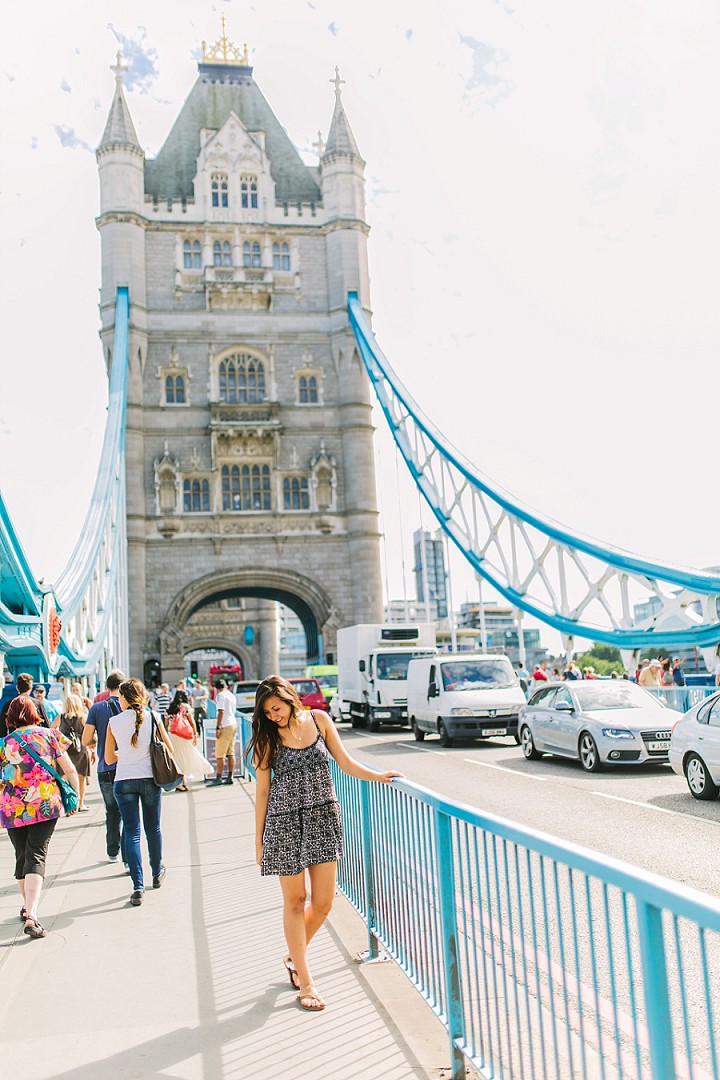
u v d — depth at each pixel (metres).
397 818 6.43
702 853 9.98
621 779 16.38
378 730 33.16
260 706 6.36
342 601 56.12
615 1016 3.42
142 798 9.66
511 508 41.72
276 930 7.88
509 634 186.75
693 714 14.33
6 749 8.43
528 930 7.82
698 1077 4.62
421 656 33.44
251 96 65.94
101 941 7.78
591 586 33.94
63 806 8.48
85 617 35.56
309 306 59.56
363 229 60.44
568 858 3.74
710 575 26.28
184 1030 5.67
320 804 6.26
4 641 20.34
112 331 56.50
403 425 59.53
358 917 8.26
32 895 8.08
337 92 63.28
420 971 5.83
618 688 19.20
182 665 53.69
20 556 21.66
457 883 5.42
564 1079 4.59
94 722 11.45
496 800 14.27
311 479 56.97
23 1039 5.62
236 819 14.52
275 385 58.06
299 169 64.06
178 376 57.25
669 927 7.65
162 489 55.50
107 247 57.28
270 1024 5.70
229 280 58.12
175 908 8.83
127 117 59.03
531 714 20.20
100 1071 5.11
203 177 59.81
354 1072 4.96
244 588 57.31
